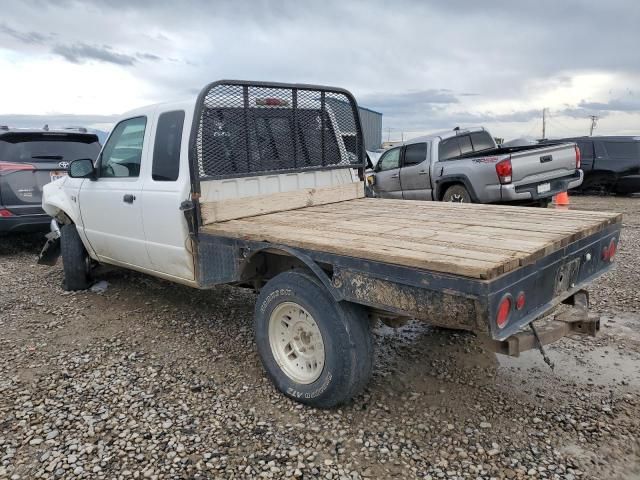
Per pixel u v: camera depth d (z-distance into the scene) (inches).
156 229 168.4
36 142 316.2
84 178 207.2
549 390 135.1
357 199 201.6
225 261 145.1
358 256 107.3
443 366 150.4
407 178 411.5
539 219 140.2
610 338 167.0
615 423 119.1
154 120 170.4
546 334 111.3
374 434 116.5
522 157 336.8
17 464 107.8
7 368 154.1
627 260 263.3
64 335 181.0
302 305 122.6
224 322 190.7
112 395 136.6
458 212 158.9
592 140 549.0
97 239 208.1
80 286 232.2
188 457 109.3
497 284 89.6
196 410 128.3
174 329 184.9
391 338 171.6
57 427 121.3
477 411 125.6
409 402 130.3
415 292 98.3
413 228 132.0
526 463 105.5
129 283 242.7
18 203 300.0
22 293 233.1
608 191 551.2
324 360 120.3
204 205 152.2
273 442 114.2
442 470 104.0
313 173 189.8
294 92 179.3
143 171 174.6
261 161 172.6
